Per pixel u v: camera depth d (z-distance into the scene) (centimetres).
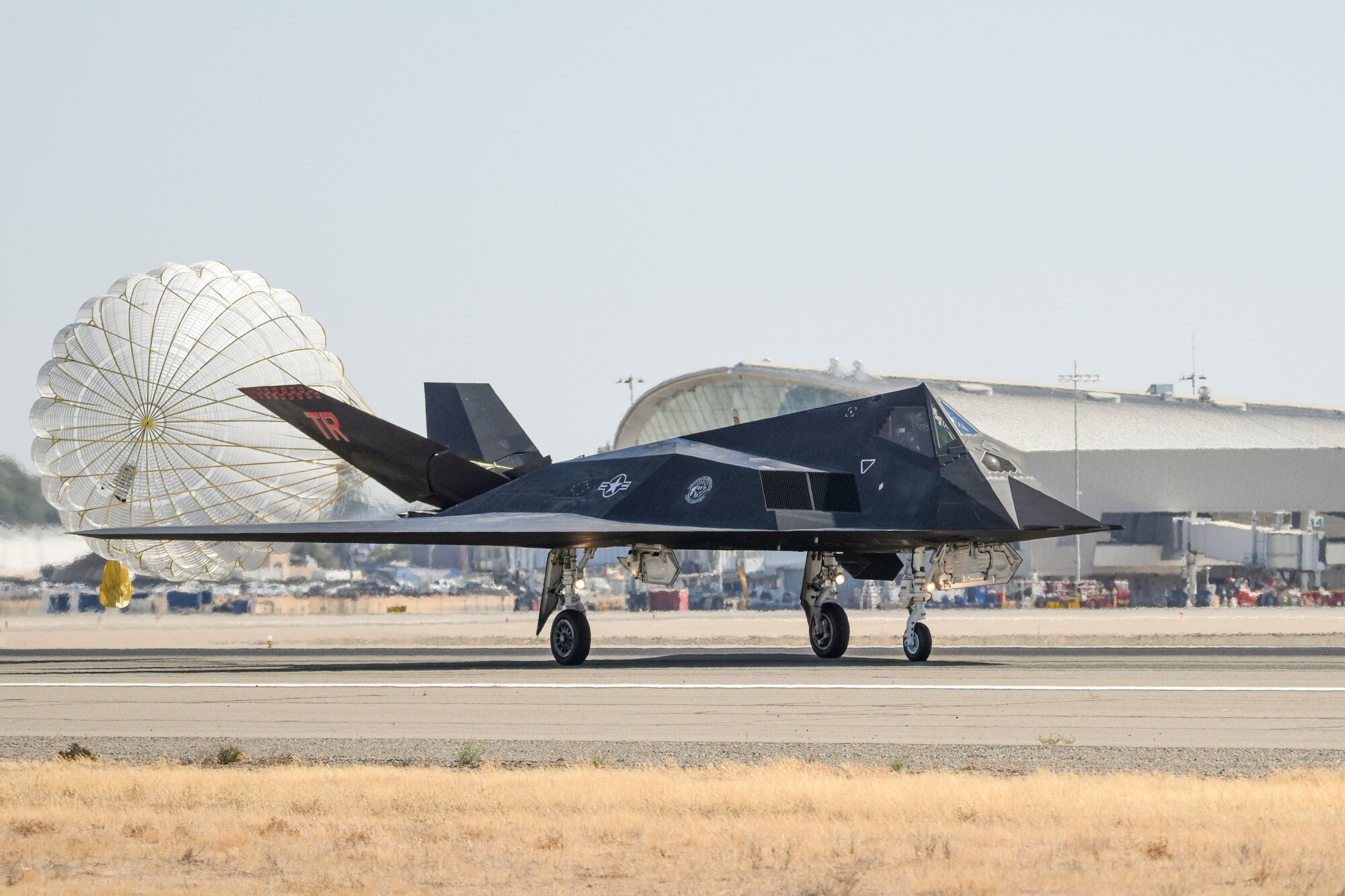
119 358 15888
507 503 11094
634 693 7362
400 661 11444
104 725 6325
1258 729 5556
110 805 4088
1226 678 7806
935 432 9294
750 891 2972
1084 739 5372
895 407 9606
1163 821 3622
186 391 15925
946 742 5328
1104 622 19562
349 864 3284
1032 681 7706
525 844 3466
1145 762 4788
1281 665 8938
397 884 3067
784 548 10006
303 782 4422
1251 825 3553
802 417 10169
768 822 3709
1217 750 5041
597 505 10319
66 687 8519
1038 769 4644
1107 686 7362
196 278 16088
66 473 15988
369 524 9831
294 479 16325
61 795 4244
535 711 6550
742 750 5191
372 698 7319
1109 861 3203
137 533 9362
